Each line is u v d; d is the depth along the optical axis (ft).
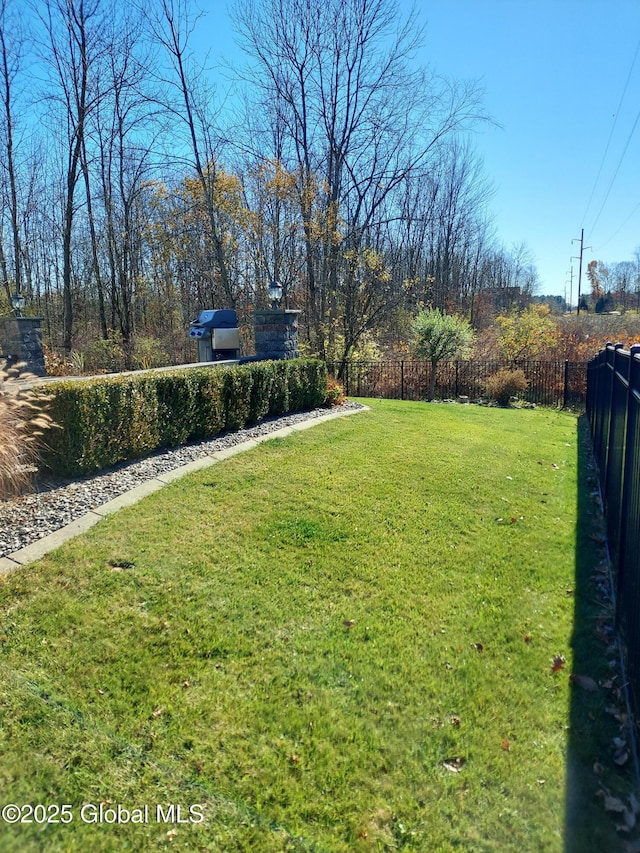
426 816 5.32
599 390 21.25
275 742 6.15
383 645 8.06
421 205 81.05
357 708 6.75
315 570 10.23
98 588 9.12
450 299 86.63
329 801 5.44
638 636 6.94
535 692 7.21
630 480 9.00
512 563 11.07
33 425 13.52
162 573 9.72
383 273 47.60
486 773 5.86
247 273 56.44
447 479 16.05
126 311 56.80
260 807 5.34
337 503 13.52
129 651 7.59
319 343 48.73
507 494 15.35
